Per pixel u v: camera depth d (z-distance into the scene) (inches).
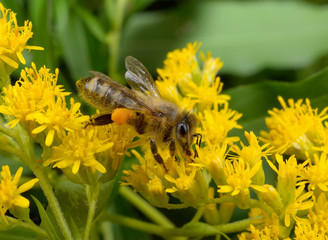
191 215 5.7
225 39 6.2
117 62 6.0
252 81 6.1
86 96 5.0
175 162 4.9
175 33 6.2
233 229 5.0
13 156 5.1
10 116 4.8
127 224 5.3
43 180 4.8
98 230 5.4
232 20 6.2
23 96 4.7
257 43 6.2
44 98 4.7
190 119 5.0
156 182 4.9
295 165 4.8
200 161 4.9
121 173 5.2
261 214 5.0
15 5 5.1
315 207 4.8
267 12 6.3
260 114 5.6
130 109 5.0
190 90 5.4
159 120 5.0
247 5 6.2
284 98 5.6
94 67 5.8
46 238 4.9
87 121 4.8
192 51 5.5
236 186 4.8
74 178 4.8
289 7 6.2
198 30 6.2
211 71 5.4
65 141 4.8
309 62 6.1
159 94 5.1
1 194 4.7
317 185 4.9
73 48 5.8
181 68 5.4
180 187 4.9
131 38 6.2
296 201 4.8
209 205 5.2
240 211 5.7
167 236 5.2
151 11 6.3
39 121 4.7
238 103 5.6
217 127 5.1
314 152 5.1
